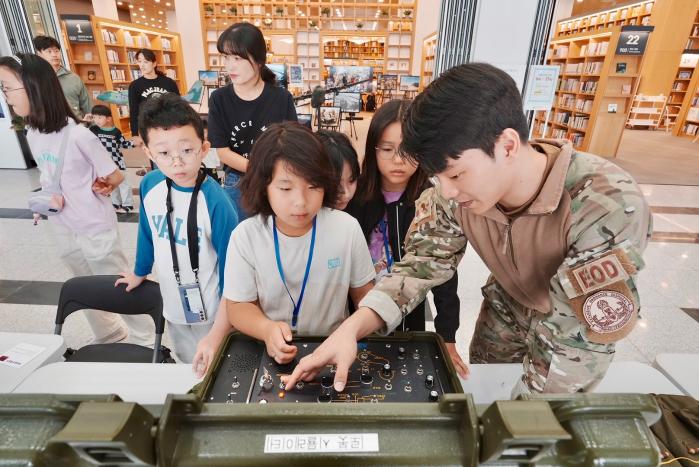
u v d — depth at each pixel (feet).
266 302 3.32
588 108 24.22
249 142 6.69
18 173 16.21
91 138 5.50
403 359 2.07
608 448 0.93
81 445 0.83
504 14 9.91
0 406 0.95
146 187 4.29
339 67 23.22
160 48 33.09
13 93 5.02
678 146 28.04
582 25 38.70
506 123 1.85
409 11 41.14
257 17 41.16
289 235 3.12
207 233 4.17
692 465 2.43
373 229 4.23
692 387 3.18
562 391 2.36
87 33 24.22
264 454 0.97
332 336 2.11
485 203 2.08
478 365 3.32
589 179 2.17
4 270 8.88
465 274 9.42
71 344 6.71
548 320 2.36
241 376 2.00
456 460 0.97
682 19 32.81
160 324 4.50
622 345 7.09
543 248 2.46
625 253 1.98
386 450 0.98
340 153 3.68
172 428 0.98
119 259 6.23
